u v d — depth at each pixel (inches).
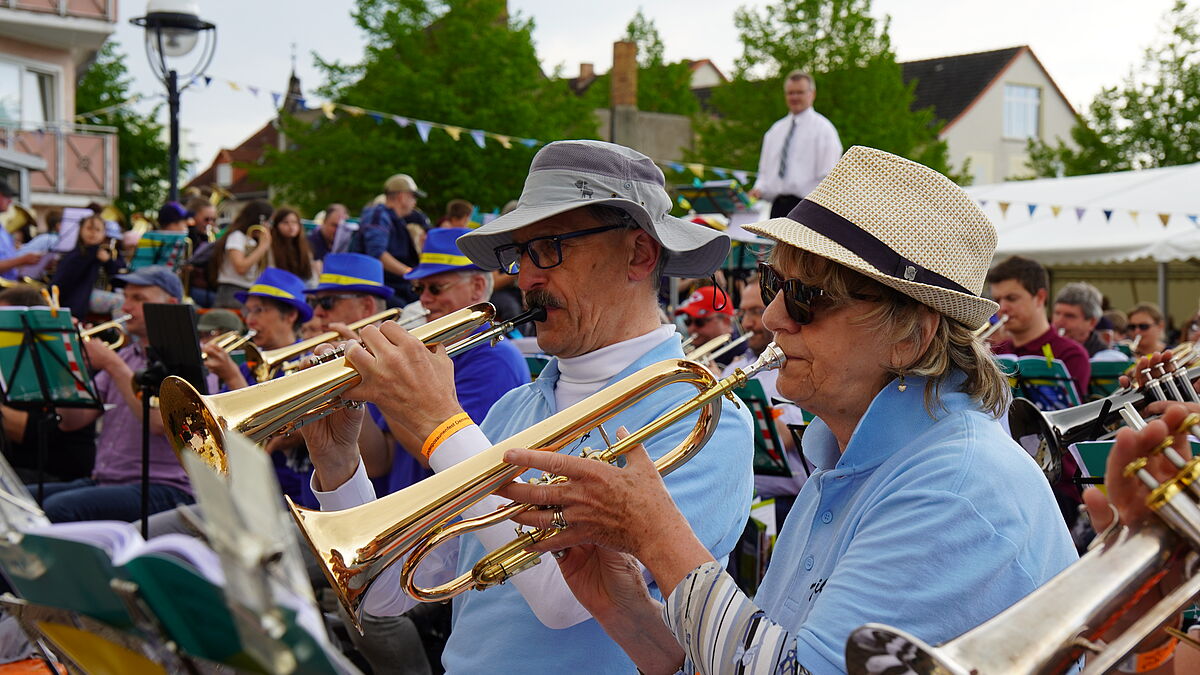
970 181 1122.0
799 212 73.3
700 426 82.2
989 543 63.0
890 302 70.4
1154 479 52.5
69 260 347.6
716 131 1032.8
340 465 94.5
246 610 35.6
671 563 69.1
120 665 49.8
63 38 858.1
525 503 72.9
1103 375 237.0
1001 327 229.9
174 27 385.1
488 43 924.6
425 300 181.8
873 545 65.1
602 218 96.0
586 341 96.8
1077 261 497.7
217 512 32.9
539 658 88.8
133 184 1242.0
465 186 911.0
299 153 954.7
